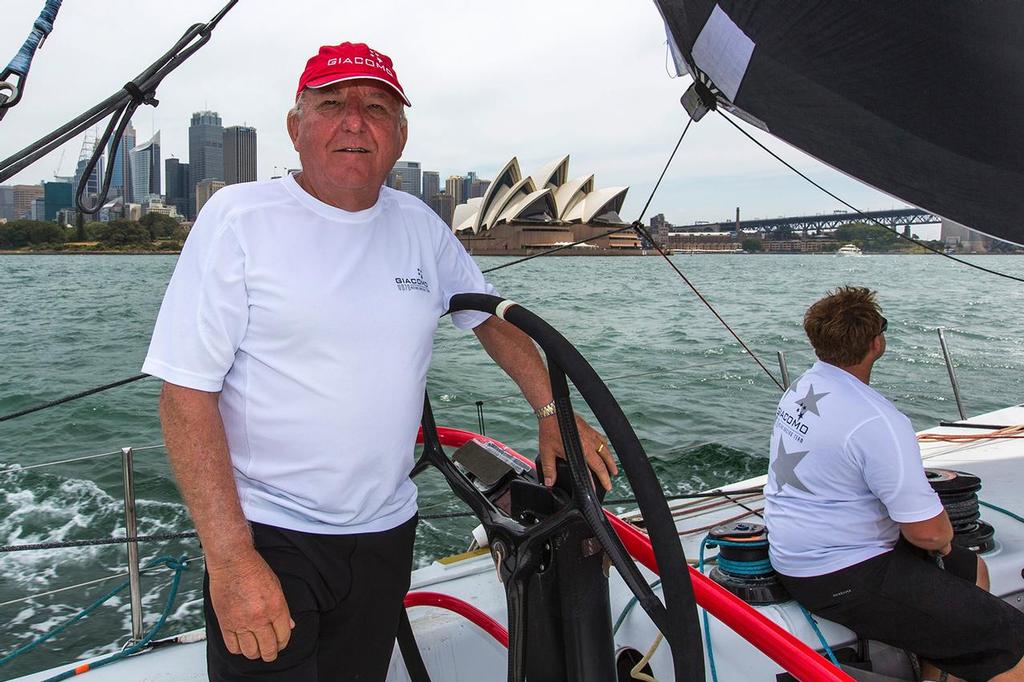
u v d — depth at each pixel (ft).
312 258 3.68
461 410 23.62
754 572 6.39
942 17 7.11
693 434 20.57
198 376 3.45
